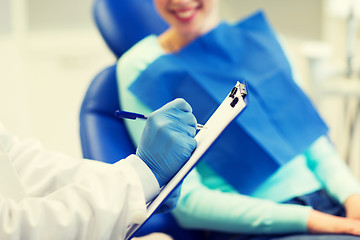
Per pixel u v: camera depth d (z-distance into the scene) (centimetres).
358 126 337
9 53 376
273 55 205
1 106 372
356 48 384
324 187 193
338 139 333
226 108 121
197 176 183
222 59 201
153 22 215
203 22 202
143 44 200
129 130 193
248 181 186
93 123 198
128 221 116
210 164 187
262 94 196
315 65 295
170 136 122
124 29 211
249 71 201
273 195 184
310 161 198
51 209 113
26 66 444
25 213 112
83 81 437
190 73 193
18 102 377
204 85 192
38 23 467
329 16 404
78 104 414
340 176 189
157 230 185
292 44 428
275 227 168
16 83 378
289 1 434
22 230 111
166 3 196
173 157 122
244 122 188
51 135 383
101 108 203
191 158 120
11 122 373
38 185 132
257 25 213
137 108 189
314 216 165
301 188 184
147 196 122
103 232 113
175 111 126
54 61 454
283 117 195
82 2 470
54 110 409
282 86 199
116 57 215
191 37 204
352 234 159
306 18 429
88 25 476
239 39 206
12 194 126
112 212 114
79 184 119
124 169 122
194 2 196
